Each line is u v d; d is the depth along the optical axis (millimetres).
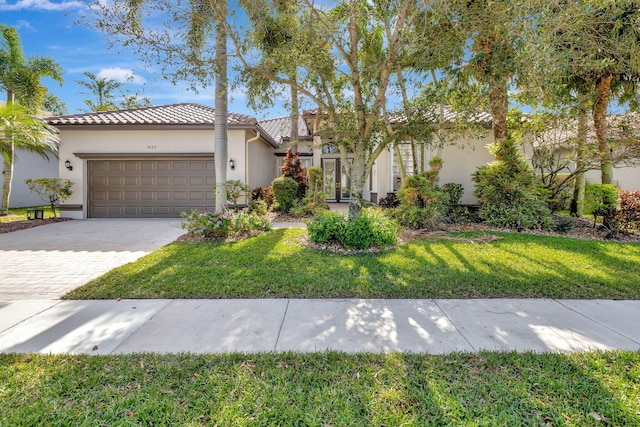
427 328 3900
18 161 18281
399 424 2367
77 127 13297
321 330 3848
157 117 14211
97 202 13984
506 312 4359
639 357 3238
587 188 10492
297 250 7652
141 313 4332
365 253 7387
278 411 2488
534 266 6359
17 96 14742
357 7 7438
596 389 2760
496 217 10836
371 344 3521
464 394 2691
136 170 13969
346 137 8688
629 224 9609
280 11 7508
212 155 13672
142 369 3025
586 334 3748
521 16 5984
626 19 7531
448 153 14164
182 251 7598
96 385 2795
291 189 13891
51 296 5012
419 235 9562
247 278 5664
